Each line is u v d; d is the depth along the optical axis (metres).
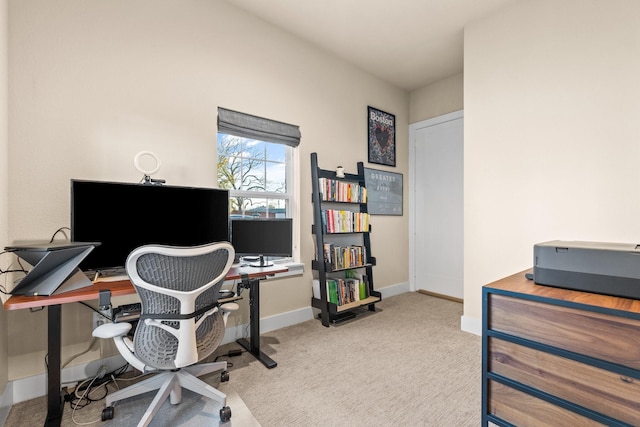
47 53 1.79
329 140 3.32
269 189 2.93
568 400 1.16
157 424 1.50
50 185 1.80
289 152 3.06
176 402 1.65
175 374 1.64
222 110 2.49
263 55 2.76
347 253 3.25
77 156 1.89
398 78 3.96
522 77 2.47
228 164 2.67
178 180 2.27
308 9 2.64
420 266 4.25
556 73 2.29
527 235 2.44
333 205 3.46
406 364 2.14
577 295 1.25
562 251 1.36
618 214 2.03
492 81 2.64
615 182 2.04
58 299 1.39
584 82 2.17
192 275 1.42
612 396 1.07
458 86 3.84
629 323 1.04
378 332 2.75
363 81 3.72
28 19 1.74
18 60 1.70
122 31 2.05
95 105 1.95
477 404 1.69
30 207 1.74
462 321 2.80
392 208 4.12
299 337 2.63
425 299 3.88
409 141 4.35
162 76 2.21
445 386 1.87
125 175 2.05
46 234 1.78
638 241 1.96
